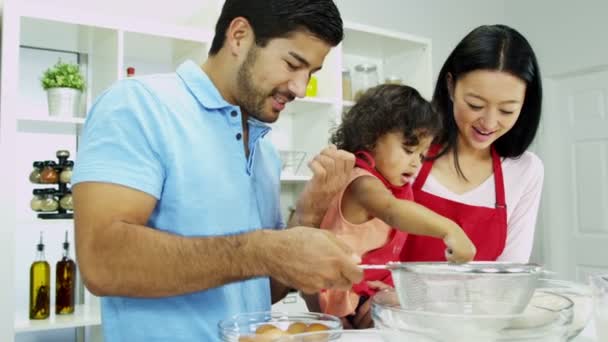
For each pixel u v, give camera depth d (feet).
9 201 5.98
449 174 4.55
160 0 8.17
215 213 2.83
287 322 2.30
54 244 7.09
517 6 12.52
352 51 9.92
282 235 2.33
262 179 3.36
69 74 6.76
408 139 3.81
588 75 11.48
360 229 3.70
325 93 8.62
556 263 11.85
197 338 2.76
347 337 2.37
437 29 11.45
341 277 2.30
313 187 3.28
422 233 3.22
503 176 4.55
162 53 7.82
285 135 9.20
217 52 3.03
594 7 11.12
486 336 1.87
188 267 2.29
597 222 11.33
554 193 11.97
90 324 6.51
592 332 2.57
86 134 2.62
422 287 2.19
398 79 9.19
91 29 6.72
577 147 11.70
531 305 2.29
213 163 2.86
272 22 2.74
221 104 2.92
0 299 5.91
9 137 6.01
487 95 3.88
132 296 2.37
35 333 6.77
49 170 6.79
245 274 2.34
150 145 2.63
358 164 3.83
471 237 4.40
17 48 6.08
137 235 2.33
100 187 2.43
